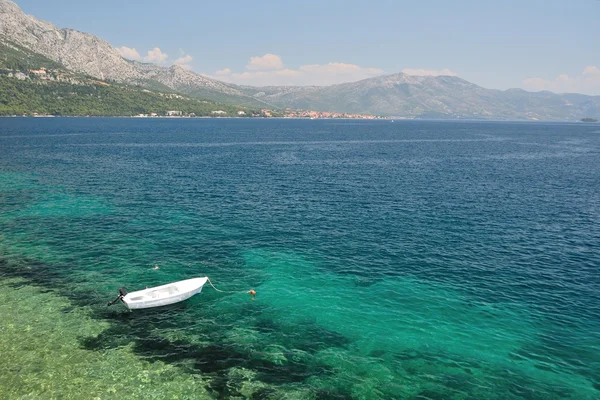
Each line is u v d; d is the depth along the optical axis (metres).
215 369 23.78
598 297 33.25
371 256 41.38
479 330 28.31
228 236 46.75
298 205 60.94
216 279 35.91
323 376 23.39
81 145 133.00
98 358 24.34
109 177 79.06
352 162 109.62
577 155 135.75
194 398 21.30
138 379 22.58
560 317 30.16
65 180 74.38
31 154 106.56
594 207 61.81
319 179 82.50
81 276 35.56
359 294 33.38
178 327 28.27
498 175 90.38
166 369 23.59
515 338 27.44
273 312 30.47
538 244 45.22
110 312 29.94
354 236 47.28
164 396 21.30
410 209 59.41
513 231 49.62
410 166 103.19
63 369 23.11
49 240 43.75
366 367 24.27
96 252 41.00
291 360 24.78
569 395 22.22
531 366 24.61
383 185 76.88
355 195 68.00
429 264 39.53
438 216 55.81
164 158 109.25
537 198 67.50
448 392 22.33
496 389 22.59
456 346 26.47
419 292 33.78
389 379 23.27
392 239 46.38
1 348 24.72
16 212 53.38
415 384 22.91
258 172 89.94
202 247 43.25
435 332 28.00
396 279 36.22
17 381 21.83
